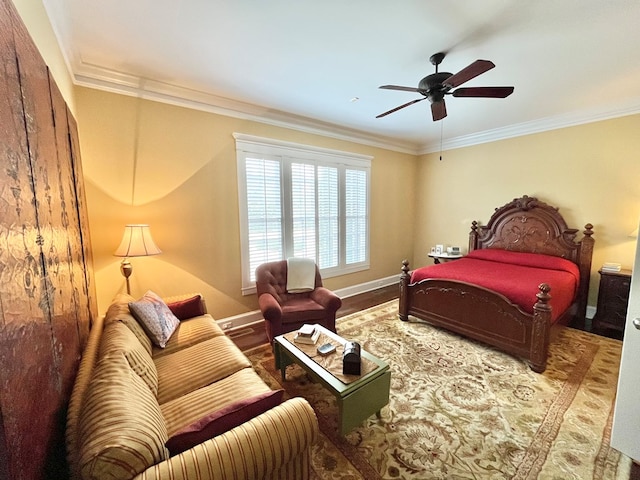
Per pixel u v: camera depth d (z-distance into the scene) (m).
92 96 2.51
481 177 4.70
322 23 1.90
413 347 2.88
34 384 0.81
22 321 0.76
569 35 2.04
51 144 1.26
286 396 2.16
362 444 1.71
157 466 0.88
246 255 3.52
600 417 1.88
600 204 3.57
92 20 1.84
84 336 1.67
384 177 5.13
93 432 0.90
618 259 3.47
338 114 3.69
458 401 2.07
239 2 1.70
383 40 2.09
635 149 3.30
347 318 3.70
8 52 0.82
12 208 0.76
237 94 3.05
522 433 1.76
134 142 2.73
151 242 2.54
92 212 2.57
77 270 1.62
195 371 1.77
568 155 3.79
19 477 0.67
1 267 0.67
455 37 2.06
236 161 3.38
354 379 1.71
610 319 3.27
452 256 4.63
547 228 3.91
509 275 3.13
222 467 0.91
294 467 1.16
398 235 5.50
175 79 2.70
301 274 3.38
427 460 1.59
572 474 1.49
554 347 2.84
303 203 4.04
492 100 3.21
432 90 2.27
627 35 2.03
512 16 1.83
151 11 1.76
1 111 0.75
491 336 2.74
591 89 2.94
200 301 2.66
